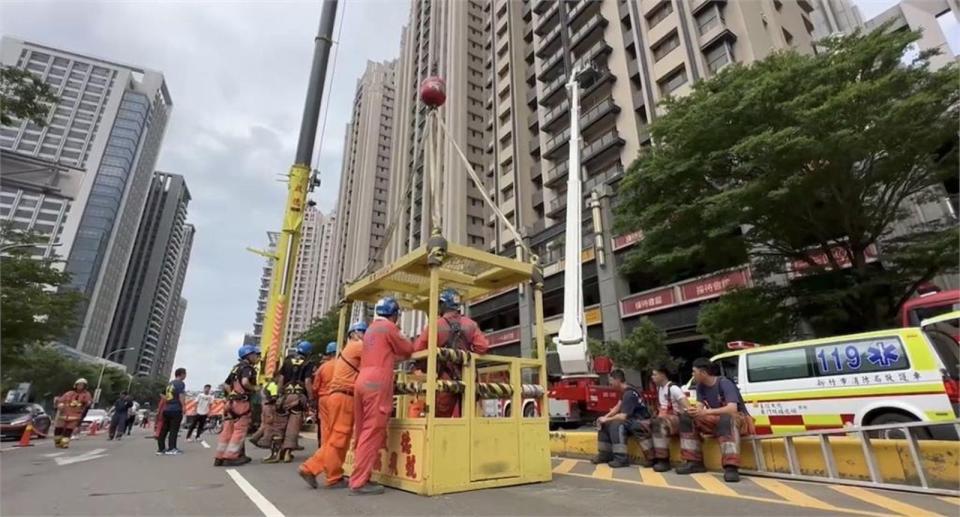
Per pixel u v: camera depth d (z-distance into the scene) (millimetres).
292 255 12266
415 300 7086
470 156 46344
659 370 6594
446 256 5113
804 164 10453
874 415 6762
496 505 3891
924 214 14484
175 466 6645
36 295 18125
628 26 32438
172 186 110875
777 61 12203
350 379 4996
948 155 10586
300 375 7719
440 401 5121
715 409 5625
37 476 5602
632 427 6609
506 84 43781
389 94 86375
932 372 6309
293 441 7340
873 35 10758
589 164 32031
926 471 4555
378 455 4934
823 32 31484
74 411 11367
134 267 100750
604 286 25953
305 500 4070
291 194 12633
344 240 87625
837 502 4059
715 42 25562
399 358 5023
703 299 21172
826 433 5258
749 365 8414
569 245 16391
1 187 10195
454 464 4500
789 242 12531
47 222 30312
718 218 11734
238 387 7082
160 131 81562
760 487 4824
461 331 5227
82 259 67250
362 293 6648
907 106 9336
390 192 65125
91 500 4074
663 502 4035
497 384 5156
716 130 11648
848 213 11398
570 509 3756
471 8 52344
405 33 72688
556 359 19297
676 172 12242
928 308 9672
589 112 32188
